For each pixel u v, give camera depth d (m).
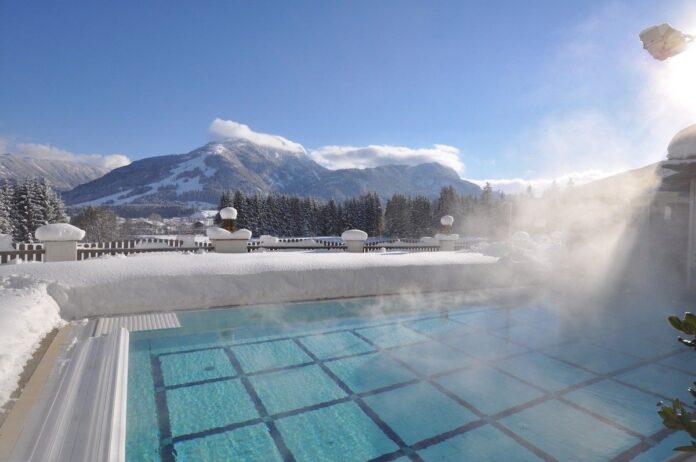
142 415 2.87
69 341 3.64
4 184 32.97
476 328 5.21
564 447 2.57
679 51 2.47
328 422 2.86
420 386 3.47
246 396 3.21
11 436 2.03
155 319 4.66
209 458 2.41
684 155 6.12
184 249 9.45
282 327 5.05
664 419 1.21
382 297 6.19
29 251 7.50
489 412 3.03
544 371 3.84
